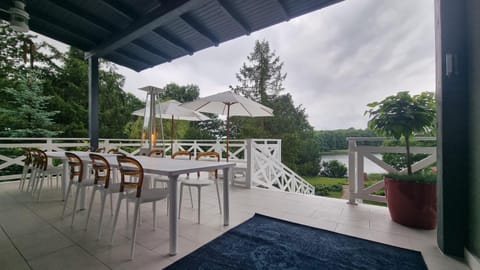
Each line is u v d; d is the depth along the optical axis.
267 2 2.99
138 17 3.46
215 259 1.61
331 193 10.02
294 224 2.28
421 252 1.72
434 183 2.09
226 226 2.23
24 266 1.47
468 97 1.59
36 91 8.13
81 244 1.80
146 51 4.48
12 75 7.90
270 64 12.95
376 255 1.68
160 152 3.86
